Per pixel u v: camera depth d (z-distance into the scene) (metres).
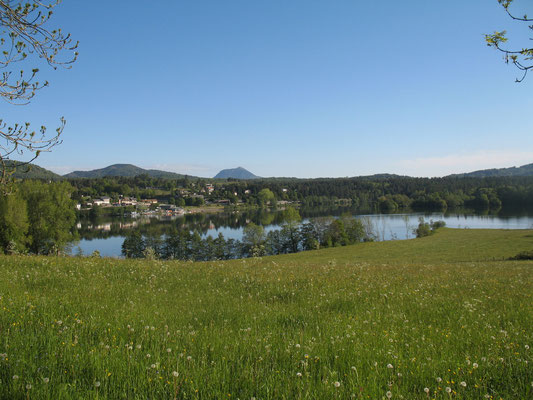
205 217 182.62
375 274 15.52
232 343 5.27
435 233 76.06
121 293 9.38
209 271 14.47
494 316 7.70
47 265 13.04
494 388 3.98
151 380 3.83
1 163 5.91
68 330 5.36
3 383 3.58
